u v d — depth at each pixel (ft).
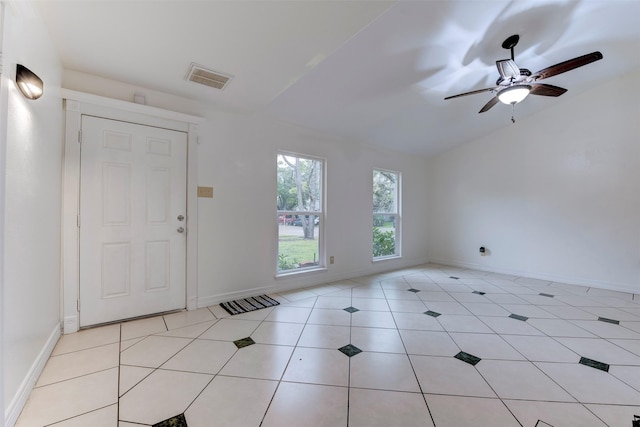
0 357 3.91
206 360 6.17
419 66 8.93
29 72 4.54
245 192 10.55
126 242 8.17
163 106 8.76
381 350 6.70
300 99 10.07
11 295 4.30
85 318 7.61
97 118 7.68
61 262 7.22
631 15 8.17
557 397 5.04
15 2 4.25
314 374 5.69
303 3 5.41
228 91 8.76
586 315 9.10
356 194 14.37
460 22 7.36
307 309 9.48
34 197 5.28
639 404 4.86
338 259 13.58
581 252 12.89
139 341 7.01
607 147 12.21
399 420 4.45
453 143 16.57
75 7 5.37
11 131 4.30
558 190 13.52
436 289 12.07
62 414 4.50
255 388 5.22
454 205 17.43
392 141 15.06
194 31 6.13
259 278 10.98
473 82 10.35
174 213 8.96
